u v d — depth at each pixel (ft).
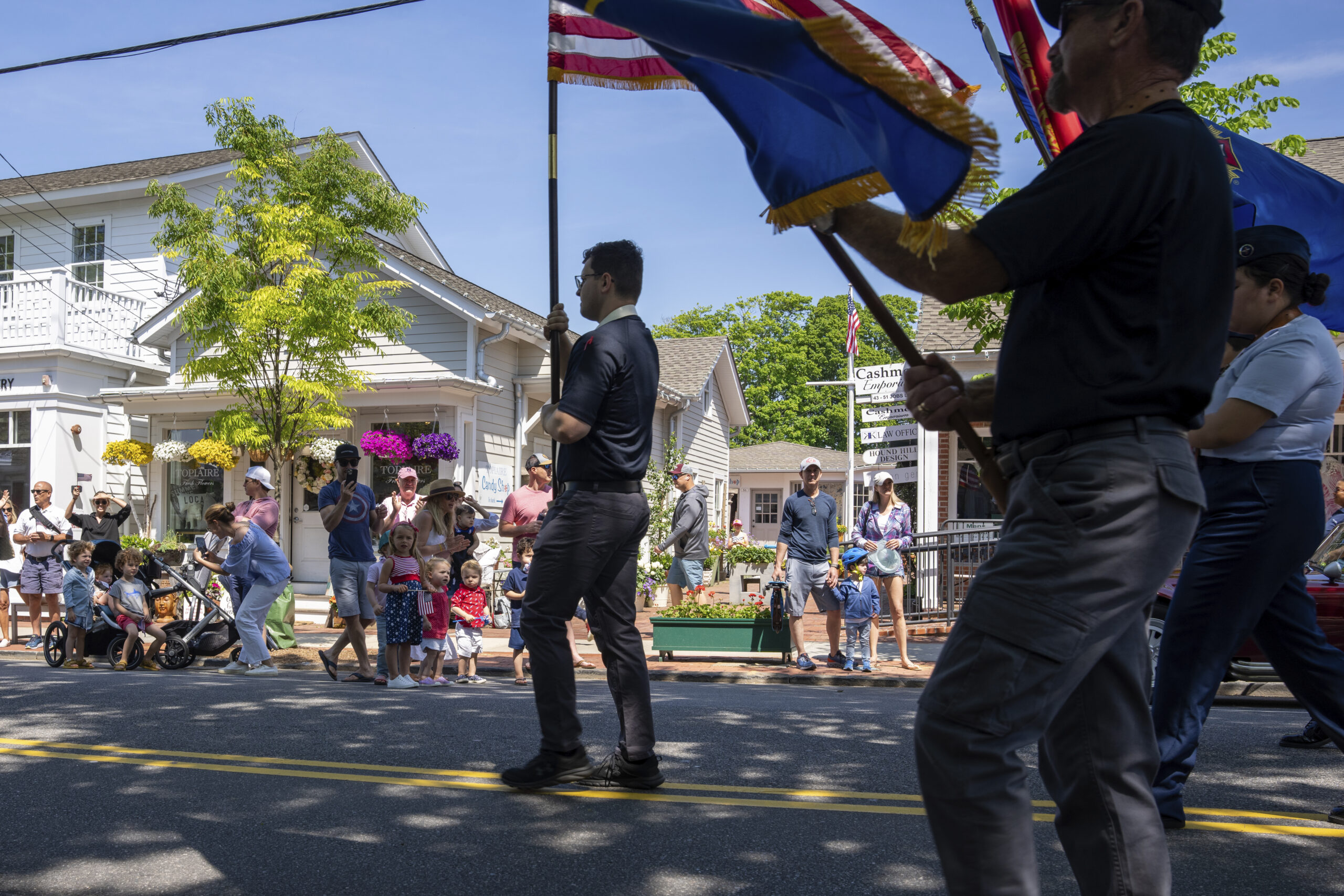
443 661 33.35
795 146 6.34
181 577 33.58
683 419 83.92
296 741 17.22
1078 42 6.52
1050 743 7.09
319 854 11.25
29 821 12.51
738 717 19.92
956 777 5.97
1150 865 6.70
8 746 16.84
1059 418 6.04
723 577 76.54
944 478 54.34
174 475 59.93
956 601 44.88
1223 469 11.47
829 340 174.19
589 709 21.09
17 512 58.03
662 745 16.87
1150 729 6.95
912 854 11.18
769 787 14.06
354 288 48.78
